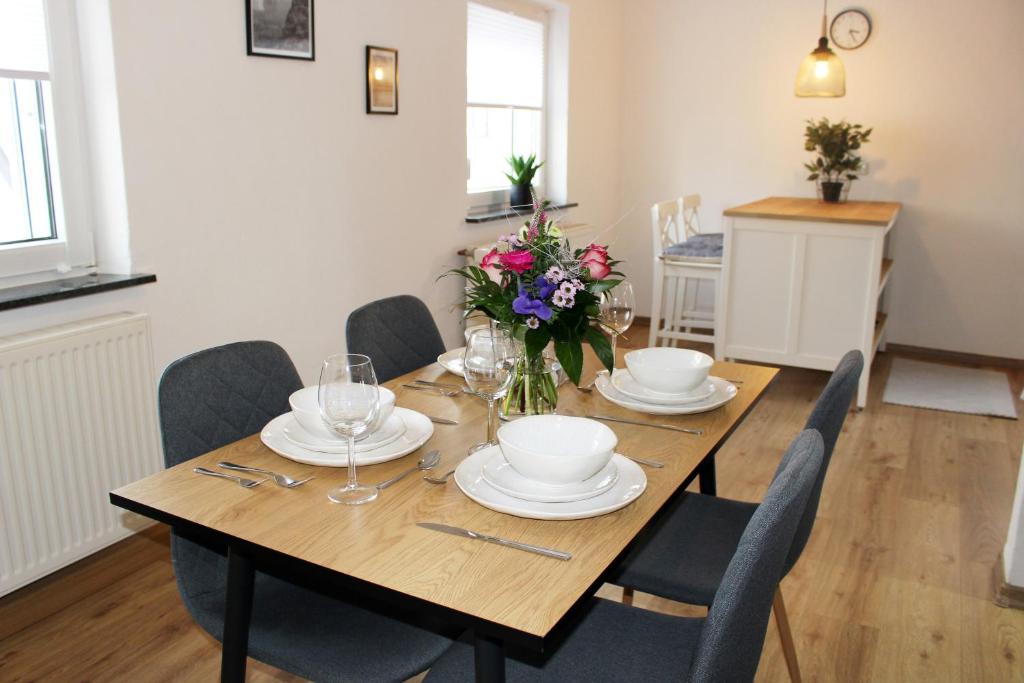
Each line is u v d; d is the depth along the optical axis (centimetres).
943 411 411
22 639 217
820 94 438
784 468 129
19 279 236
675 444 166
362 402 138
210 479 147
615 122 566
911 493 318
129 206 249
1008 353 496
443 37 375
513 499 135
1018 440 374
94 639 218
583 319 164
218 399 174
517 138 473
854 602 242
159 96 253
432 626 151
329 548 123
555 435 151
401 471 151
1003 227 483
